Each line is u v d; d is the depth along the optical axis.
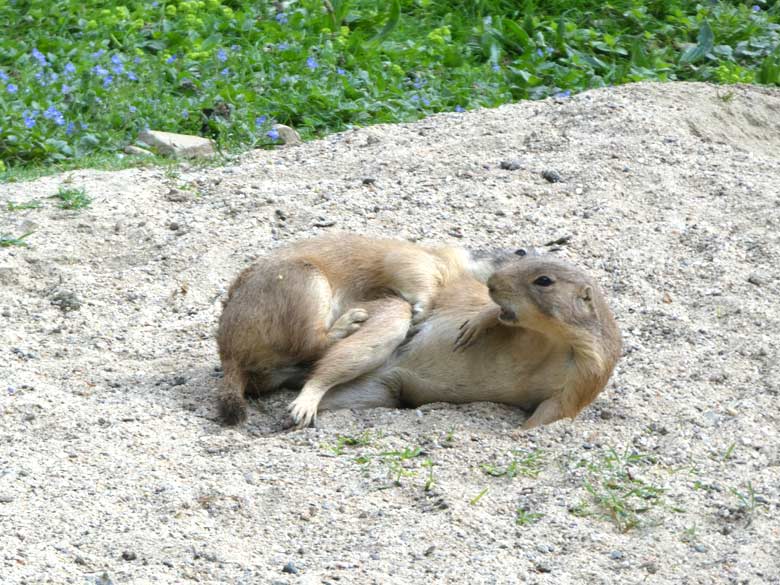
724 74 21.00
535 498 8.84
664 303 12.16
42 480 8.87
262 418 10.20
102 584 7.64
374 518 8.52
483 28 22.61
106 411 9.95
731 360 11.10
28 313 12.02
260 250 13.12
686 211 14.15
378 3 23.69
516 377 10.08
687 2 24.17
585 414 10.22
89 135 17.67
